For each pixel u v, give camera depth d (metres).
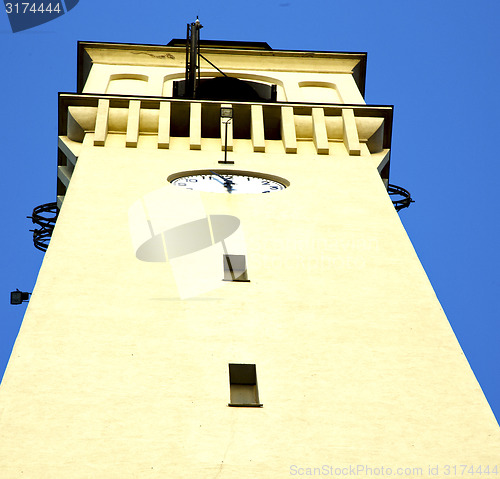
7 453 31.59
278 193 45.56
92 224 42.31
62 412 33.12
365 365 35.66
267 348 36.25
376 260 40.94
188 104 51.56
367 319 37.75
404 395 34.44
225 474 31.34
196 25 56.78
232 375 35.34
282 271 40.00
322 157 49.69
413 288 39.44
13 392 33.69
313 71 61.34
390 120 52.22
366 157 49.75
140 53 61.12
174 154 49.12
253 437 32.62
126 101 51.56
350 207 44.75
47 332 36.19
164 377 34.72
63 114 51.84
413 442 32.72
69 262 39.72
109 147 49.41
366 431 33.06
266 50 61.75
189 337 36.47
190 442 32.34
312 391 34.47
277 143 51.09
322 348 36.34
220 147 50.22
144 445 32.16
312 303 38.41
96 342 35.97
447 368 35.59
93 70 59.69
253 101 52.25
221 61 61.16
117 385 34.28
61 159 52.91
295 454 32.16
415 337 36.94
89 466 31.39
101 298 37.97
